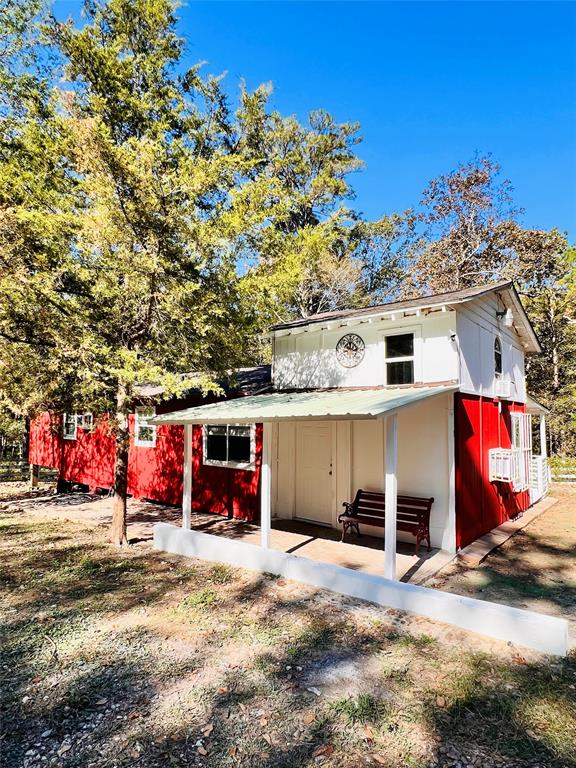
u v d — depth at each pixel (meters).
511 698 3.62
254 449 10.61
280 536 9.00
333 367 9.93
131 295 6.96
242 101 17.08
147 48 11.20
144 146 6.45
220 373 8.30
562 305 22.89
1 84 8.09
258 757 2.93
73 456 15.48
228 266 7.40
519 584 6.48
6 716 3.34
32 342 7.10
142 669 4.02
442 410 8.12
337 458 9.76
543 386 24.14
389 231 27.77
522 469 10.70
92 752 2.96
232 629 4.86
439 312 8.32
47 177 7.48
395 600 5.42
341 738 3.12
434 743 3.09
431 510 8.16
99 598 5.73
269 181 7.45
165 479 12.74
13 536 9.06
